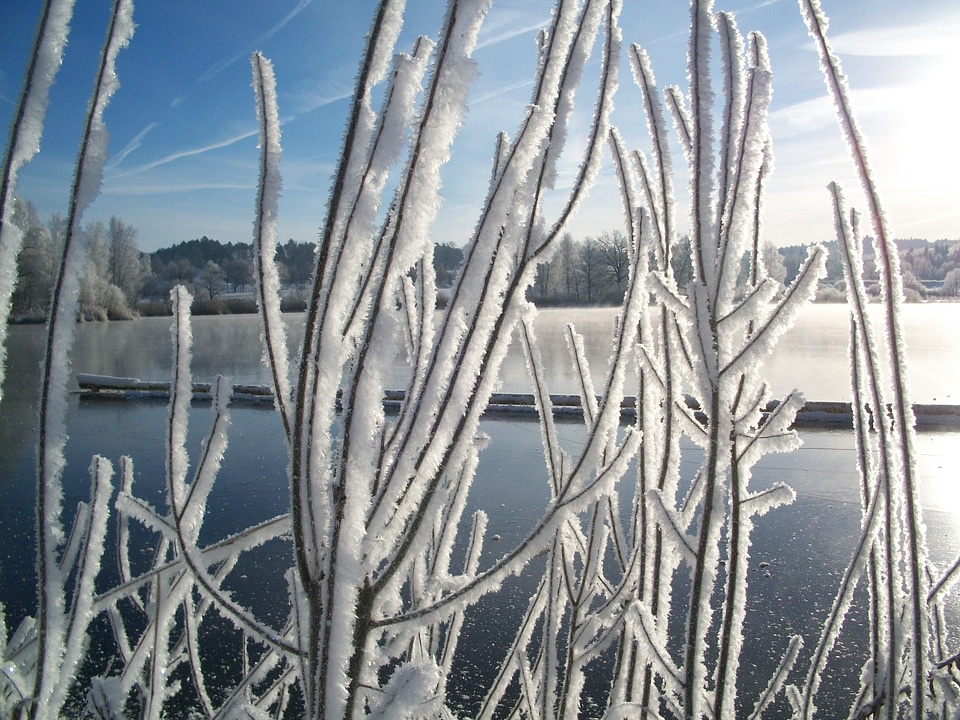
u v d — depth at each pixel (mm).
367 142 915
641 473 1603
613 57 1215
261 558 6051
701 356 1237
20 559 5973
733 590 1288
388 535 1020
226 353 23672
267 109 1152
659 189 1539
